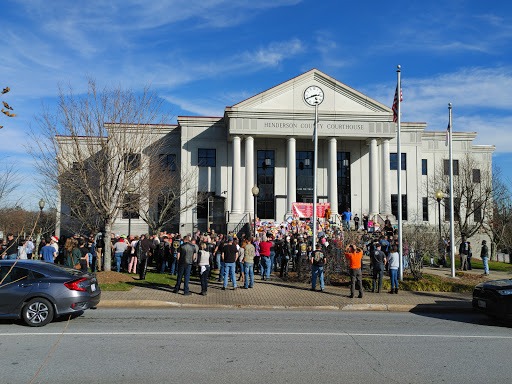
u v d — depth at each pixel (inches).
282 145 1428.4
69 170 628.1
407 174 1483.8
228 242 633.6
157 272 763.4
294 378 239.0
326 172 1428.4
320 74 1358.3
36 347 292.2
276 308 493.0
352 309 502.9
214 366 257.3
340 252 707.4
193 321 400.5
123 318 407.8
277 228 1160.8
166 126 1464.1
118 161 653.9
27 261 386.6
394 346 316.5
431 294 599.8
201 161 1416.1
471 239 1524.4
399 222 657.0
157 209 1291.8
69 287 369.1
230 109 1307.8
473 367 266.4
